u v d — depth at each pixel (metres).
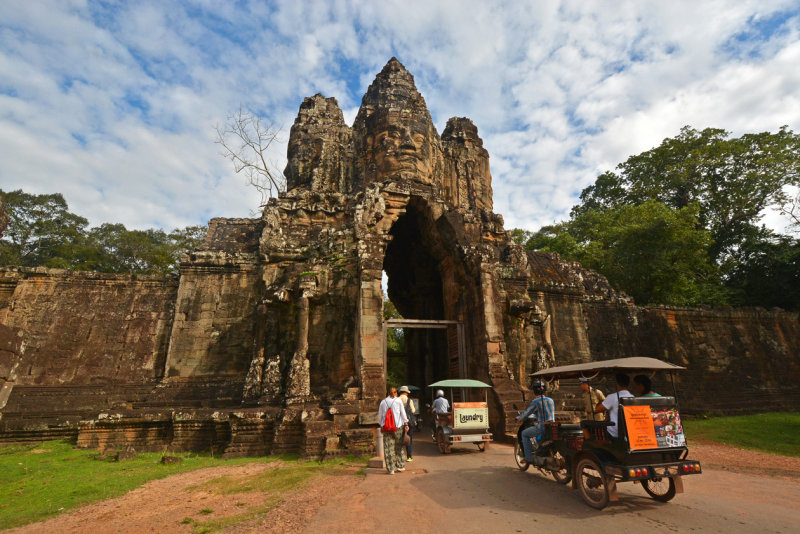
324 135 26.55
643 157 40.59
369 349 14.91
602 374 8.91
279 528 5.71
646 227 28.91
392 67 27.02
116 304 19.89
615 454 6.26
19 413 16.16
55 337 18.70
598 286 26.28
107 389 17.97
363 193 18.86
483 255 17.31
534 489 7.51
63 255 40.09
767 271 29.69
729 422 17.80
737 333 26.34
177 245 44.41
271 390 14.70
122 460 11.52
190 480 9.02
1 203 13.55
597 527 5.48
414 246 22.31
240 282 19.97
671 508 6.29
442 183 27.41
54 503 7.20
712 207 37.56
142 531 5.75
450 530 5.47
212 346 18.83
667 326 25.55
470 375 16.83
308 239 19.95
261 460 11.51
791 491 7.41
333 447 11.63
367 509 6.46
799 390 25.36
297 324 15.73
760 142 36.53
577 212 48.06
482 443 12.30
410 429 10.70
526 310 18.14
